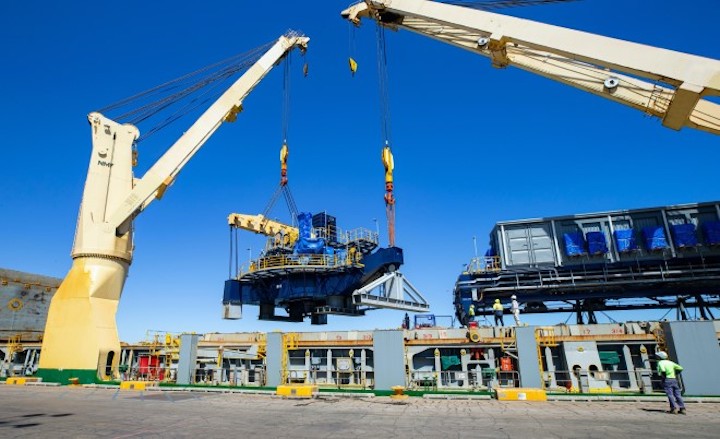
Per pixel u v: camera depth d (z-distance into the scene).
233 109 32.78
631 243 30.97
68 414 14.47
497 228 34.34
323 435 10.42
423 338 24.41
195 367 26.22
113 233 29.30
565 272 32.66
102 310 28.28
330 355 25.69
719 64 16.11
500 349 23.55
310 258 36.69
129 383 24.86
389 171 29.69
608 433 10.66
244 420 12.97
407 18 24.95
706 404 16.88
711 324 18.81
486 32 20.89
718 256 30.08
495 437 10.15
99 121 30.70
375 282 28.66
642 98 19.41
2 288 41.66
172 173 30.36
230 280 39.38
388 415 14.02
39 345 35.34
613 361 21.64
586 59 18.34
